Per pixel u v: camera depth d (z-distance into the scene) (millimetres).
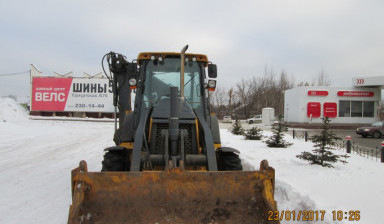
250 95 58531
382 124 21734
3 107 30297
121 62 6844
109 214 3492
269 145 12883
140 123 4875
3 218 4625
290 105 34844
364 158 9672
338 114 32062
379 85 31000
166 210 3553
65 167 8695
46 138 16953
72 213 3166
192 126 4875
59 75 38562
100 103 36094
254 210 3631
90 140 16484
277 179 6105
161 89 5605
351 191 5547
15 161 9516
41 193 6023
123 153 4965
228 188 3646
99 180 3514
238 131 20641
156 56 5703
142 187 3566
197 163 4434
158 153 4719
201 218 3566
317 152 8539
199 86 5691
